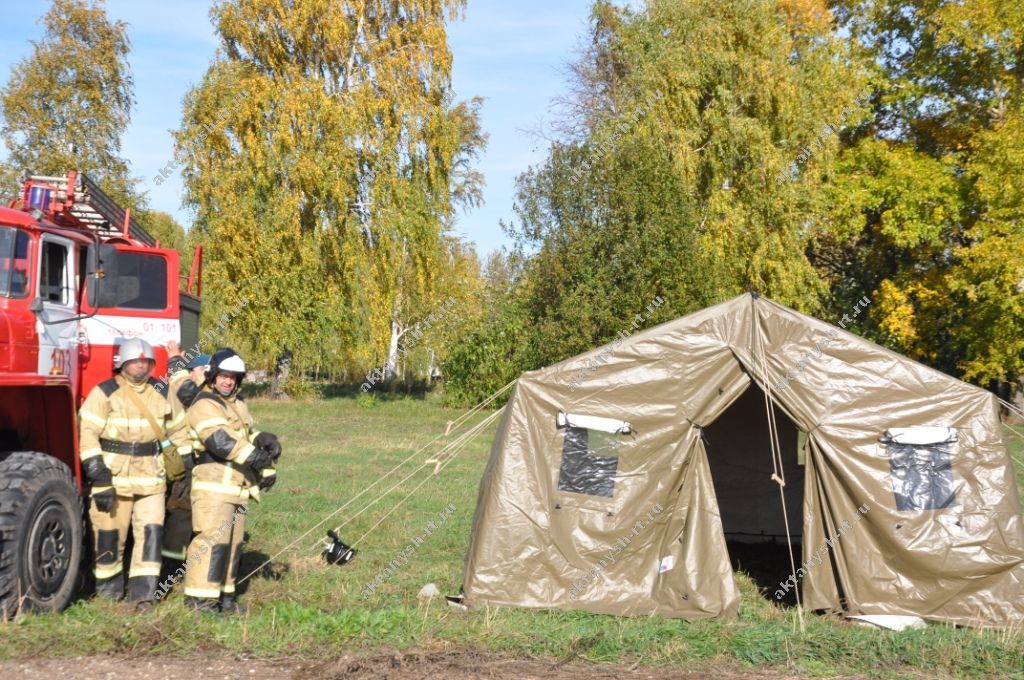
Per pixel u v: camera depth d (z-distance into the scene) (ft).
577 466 25.43
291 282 108.27
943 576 23.95
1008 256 82.48
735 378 25.77
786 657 20.45
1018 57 97.30
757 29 95.96
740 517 36.04
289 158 106.73
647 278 82.23
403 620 22.12
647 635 21.66
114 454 23.22
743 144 92.38
